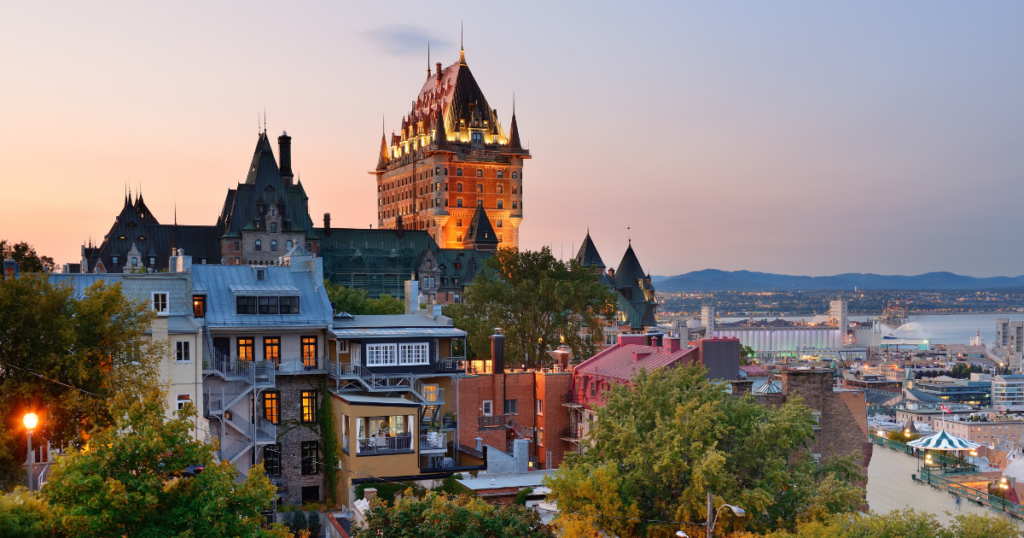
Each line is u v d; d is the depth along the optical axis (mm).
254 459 65750
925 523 46812
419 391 72312
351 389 69562
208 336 66875
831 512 49969
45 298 53875
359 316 78125
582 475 49906
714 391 54594
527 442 67938
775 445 52406
